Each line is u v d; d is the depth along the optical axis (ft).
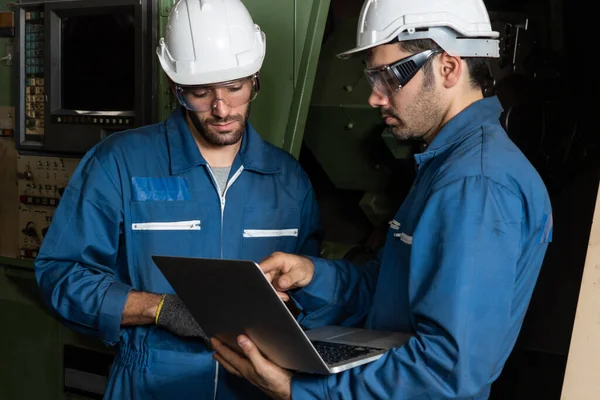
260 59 6.09
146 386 5.98
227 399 6.02
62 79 8.22
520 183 4.47
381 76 4.87
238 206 6.31
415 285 4.51
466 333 4.24
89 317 5.84
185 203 6.13
